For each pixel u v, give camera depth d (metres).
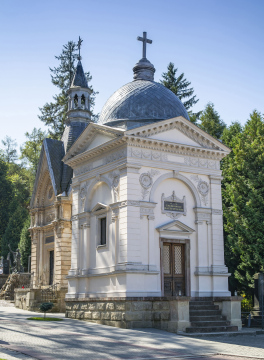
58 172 44.19
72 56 65.38
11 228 71.06
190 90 62.59
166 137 31.23
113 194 30.45
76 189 34.72
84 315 30.91
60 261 40.62
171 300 26.59
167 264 30.33
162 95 34.94
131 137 29.48
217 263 31.62
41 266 44.88
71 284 33.28
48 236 44.84
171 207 30.91
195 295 30.66
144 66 37.59
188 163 31.98
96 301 30.03
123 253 28.61
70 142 45.84
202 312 28.91
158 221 30.17
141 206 29.41
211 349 21.36
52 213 44.59
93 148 32.28
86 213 33.03
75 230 34.00
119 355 19.11
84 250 32.75
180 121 31.52
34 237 46.34
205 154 32.78
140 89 34.91
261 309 32.00
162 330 26.75
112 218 30.08
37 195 46.66
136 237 28.80
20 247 64.56
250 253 38.97
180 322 26.12
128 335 24.50
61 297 38.19
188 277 30.61
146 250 29.16
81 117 47.59
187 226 30.94
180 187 31.66
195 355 19.84
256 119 43.78
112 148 31.12
